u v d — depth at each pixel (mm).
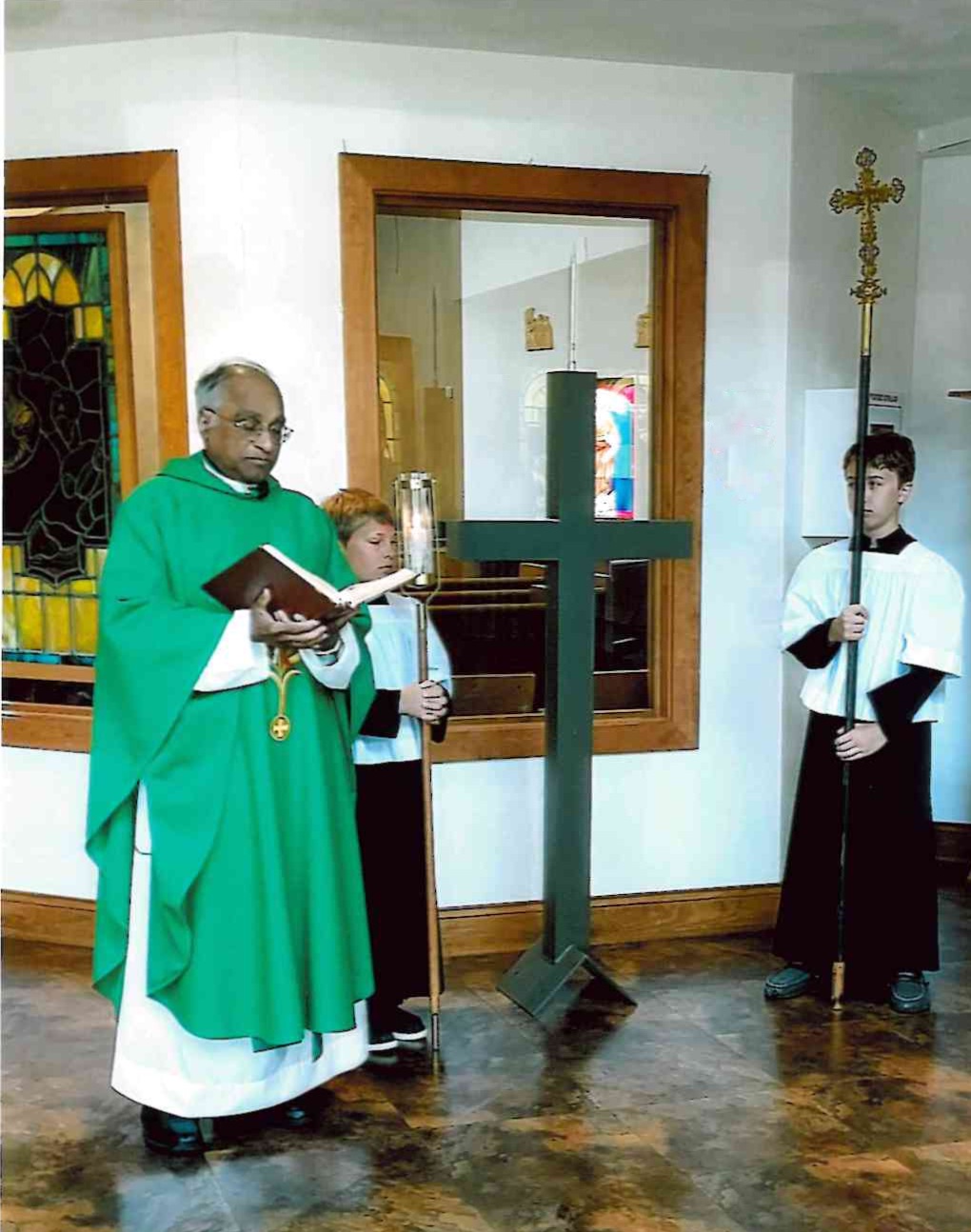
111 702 2438
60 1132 2625
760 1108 2697
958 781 4664
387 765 2945
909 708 3123
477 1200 2338
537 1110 2693
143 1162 2494
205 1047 2473
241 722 2408
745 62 3598
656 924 3834
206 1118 2523
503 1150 2521
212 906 2387
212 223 3391
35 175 3484
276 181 3383
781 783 3924
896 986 3271
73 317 3631
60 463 3705
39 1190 2387
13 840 3785
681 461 3715
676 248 3656
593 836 3781
